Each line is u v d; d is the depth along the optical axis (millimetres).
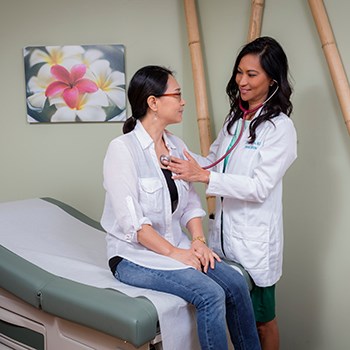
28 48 2871
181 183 1931
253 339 1842
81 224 2600
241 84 1986
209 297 1653
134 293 1709
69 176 3002
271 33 2537
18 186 3027
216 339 1646
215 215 2166
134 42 2908
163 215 1878
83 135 2961
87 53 2865
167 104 1851
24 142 2988
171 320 1656
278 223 2055
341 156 2338
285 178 2549
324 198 2420
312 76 2406
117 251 1864
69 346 1822
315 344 2531
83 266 2025
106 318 1607
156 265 1776
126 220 1764
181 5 2869
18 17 2891
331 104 2350
